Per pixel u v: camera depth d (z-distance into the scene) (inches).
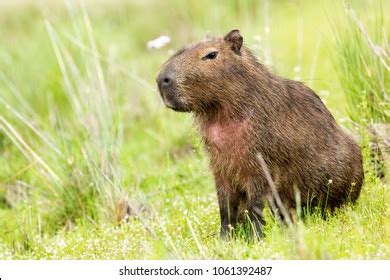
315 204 372.2
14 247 389.4
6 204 486.3
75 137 501.4
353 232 332.5
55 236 411.8
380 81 434.3
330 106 510.9
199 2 844.0
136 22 846.5
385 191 379.2
